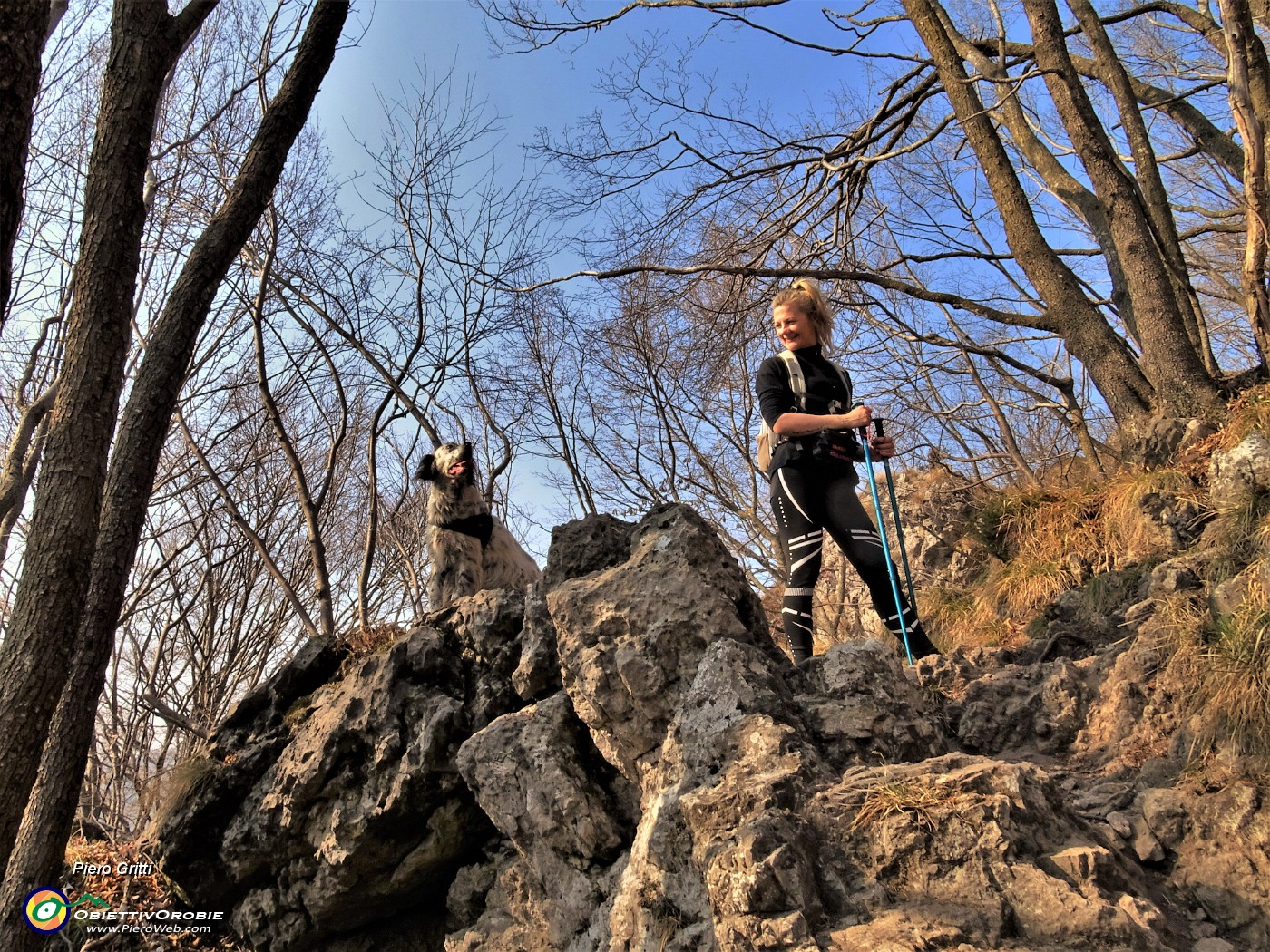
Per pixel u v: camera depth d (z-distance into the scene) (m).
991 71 7.88
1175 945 2.35
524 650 4.23
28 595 3.26
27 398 8.51
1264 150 5.89
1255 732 3.14
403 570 11.13
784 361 4.29
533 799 3.73
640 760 3.55
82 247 3.62
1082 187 7.93
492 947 3.86
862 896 2.47
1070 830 2.67
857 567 4.22
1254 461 5.06
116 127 3.71
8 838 3.07
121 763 9.42
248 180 4.20
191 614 11.46
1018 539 7.06
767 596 10.67
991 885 2.40
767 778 2.83
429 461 7.53
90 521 3.38
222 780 4.71
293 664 5.13
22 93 2.45
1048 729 3.91
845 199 10.13
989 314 7.98
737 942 2.39
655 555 3.79
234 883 4.69
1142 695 3.73
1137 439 6.83
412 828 4.32
